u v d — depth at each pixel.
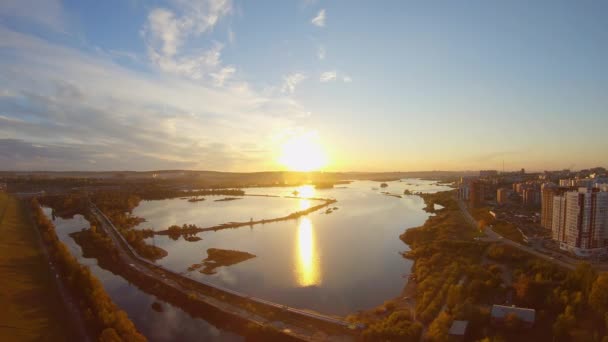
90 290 144.12
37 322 126.69
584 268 140.50
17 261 194.62
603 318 115.75
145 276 187.62
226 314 141.00
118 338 110.94
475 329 117.94
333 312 146.12
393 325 121.31
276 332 124.56
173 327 138.62
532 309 120.31
